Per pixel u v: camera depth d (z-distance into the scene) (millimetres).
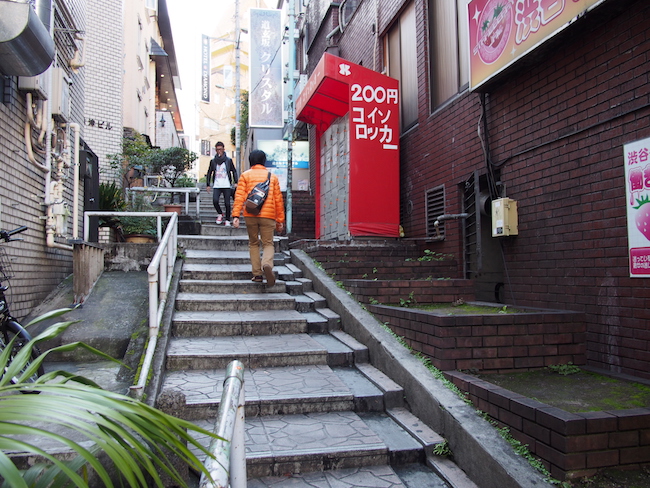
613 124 3891
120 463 1021
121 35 13359
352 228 7484
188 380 4133
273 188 6504
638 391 3176
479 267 5645
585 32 4180
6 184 4695
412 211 7895
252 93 14516
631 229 3678
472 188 6180
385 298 5383
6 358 1637
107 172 12594
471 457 2918
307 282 6824
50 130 5629
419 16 7680
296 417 3697
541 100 4773
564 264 4426
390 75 9172
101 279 6723
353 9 11492
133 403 1285
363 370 4469
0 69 4484
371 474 3059
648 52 3576
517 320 3791
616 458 2512
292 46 13398
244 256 7836
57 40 6371
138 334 4824
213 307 5848
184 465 2514
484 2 5352
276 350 4660
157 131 26641
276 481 2967
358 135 7594
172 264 6461
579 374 3672
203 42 26469
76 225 6953
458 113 6438
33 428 1026
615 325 3814
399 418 3664
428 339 3943
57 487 1168
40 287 5738
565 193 4426
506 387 3314
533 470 2578
